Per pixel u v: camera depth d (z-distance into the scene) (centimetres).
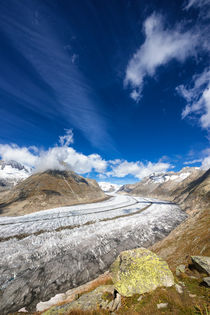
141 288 726
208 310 497
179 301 586
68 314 693
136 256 917
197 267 917
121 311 618
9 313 1565
